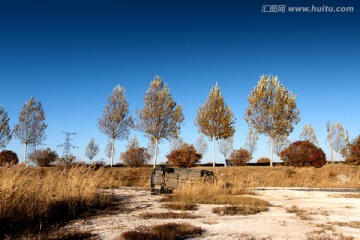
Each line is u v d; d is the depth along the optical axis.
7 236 6.41
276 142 41.47
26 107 33.44
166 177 17.28
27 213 7.86
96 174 13.46
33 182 9.28
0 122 31.77
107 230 7.11
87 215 9.41
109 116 33.31
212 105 35.34
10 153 33.66
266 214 9.86
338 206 12.02
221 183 17.53
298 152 31.91
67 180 11.38
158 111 33.09
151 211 10.32
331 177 26.92
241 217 9.20
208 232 7.04
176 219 8.76
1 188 7.61
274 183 24.95
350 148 32.75
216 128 34.84
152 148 45.50
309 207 11.66
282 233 7.00
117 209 10.80
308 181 25.77
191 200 13.22
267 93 34.25
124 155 38.38
